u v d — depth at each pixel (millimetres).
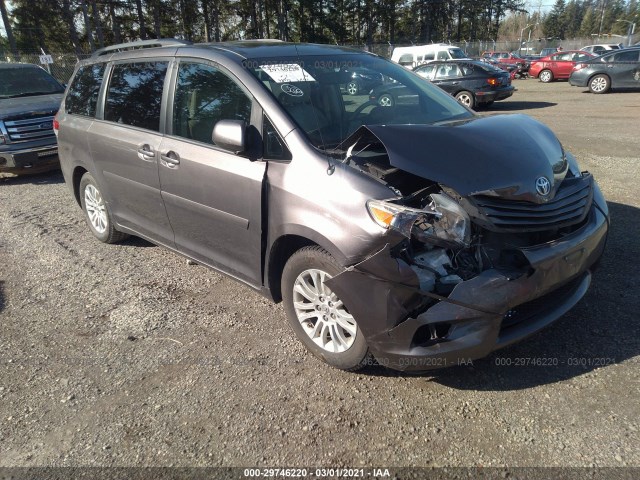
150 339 3447
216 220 3436
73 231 5668
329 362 2992
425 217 2477
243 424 2629
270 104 3090
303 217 2787
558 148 3199
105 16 45969
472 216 2531
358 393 2818
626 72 17062
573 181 3086
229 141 2977
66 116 5168
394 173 2691
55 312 3869
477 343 2486
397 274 2439
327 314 2938
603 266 4047
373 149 2928
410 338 2510
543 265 2572
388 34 66562
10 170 7809
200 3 50062
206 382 2977
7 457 2494
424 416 2619
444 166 2600
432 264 2518
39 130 7926
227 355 3230
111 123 4426
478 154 2719
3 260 4910
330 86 3408
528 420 2549
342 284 2627
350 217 2584
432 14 68438
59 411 2793
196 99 3580
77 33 44219
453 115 3654
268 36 55156
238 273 3465
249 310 3781
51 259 4891
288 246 3123
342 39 55406
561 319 3373
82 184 5145
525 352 3066
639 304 3486
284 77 3307
